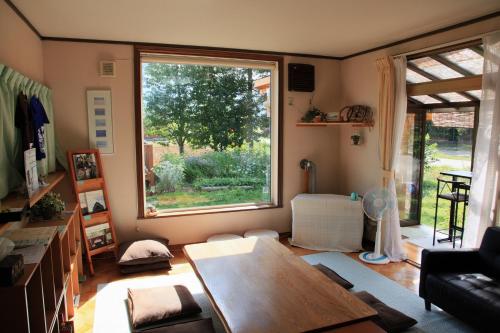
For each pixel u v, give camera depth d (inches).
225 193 191.0
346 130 199.9
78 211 146.0
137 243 157.8
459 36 135.4
